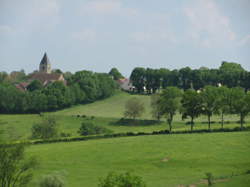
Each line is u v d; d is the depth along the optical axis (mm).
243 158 140250
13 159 106312
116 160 144250
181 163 138625
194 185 111875
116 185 84000
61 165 138875
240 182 108500
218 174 123812
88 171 132000
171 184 114438
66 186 115250
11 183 107812
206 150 151500
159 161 141625
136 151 153875
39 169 133125
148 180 120375
